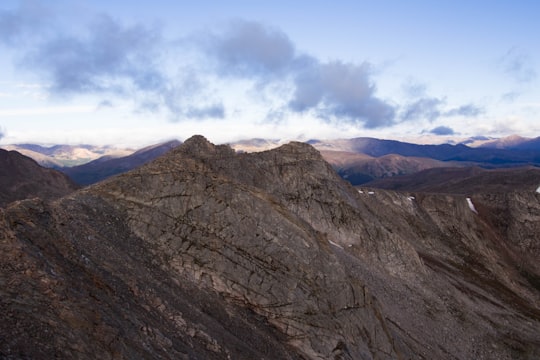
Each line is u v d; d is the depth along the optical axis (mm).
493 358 56844
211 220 39594
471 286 77438
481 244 99688
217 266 37438
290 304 37875
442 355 49688
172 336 27031
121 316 24500
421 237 92812
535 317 74125
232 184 42375
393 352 42594
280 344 35594
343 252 59750
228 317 34406
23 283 20781
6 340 17297
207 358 27625
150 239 37156
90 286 25234
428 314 57719
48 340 18734
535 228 109250
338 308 40469
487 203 115375
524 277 97188
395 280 61406
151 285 31047
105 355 20328
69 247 27703
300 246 41094
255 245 39562
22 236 25094
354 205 69312
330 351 37000
